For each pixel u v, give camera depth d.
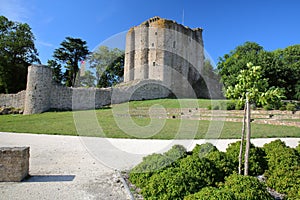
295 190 3.06
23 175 3.88
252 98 3.31
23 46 29.75
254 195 2.36
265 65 25.03
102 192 3.32
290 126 12.04
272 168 3.73
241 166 3.72
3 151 3.78
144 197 2.95
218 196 2.16
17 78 28.31
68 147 6.68
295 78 25.95
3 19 28.41
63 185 3.61
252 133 9.65
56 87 21.16
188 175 2.99
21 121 13.60
